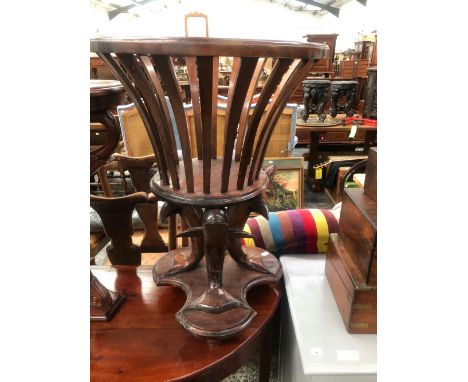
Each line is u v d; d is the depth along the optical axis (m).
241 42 0.47
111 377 0.65
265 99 0.58
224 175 0.65
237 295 0.78
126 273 0.98
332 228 1.12
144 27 10.05
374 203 0.82
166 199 0.69
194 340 0.74
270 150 2.13
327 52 0.60
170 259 0.93
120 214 1.03
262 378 0.98
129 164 1.23
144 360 0.69
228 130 0.59
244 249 0.98
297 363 0.80
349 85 2.84
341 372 0.71
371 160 0.84
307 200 2.84
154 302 0.85
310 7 8.59
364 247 0.77
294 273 1.04
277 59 0.52
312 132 2.97
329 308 0.88
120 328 0.77
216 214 0.66
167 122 0.65
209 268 0.72
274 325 1.23
